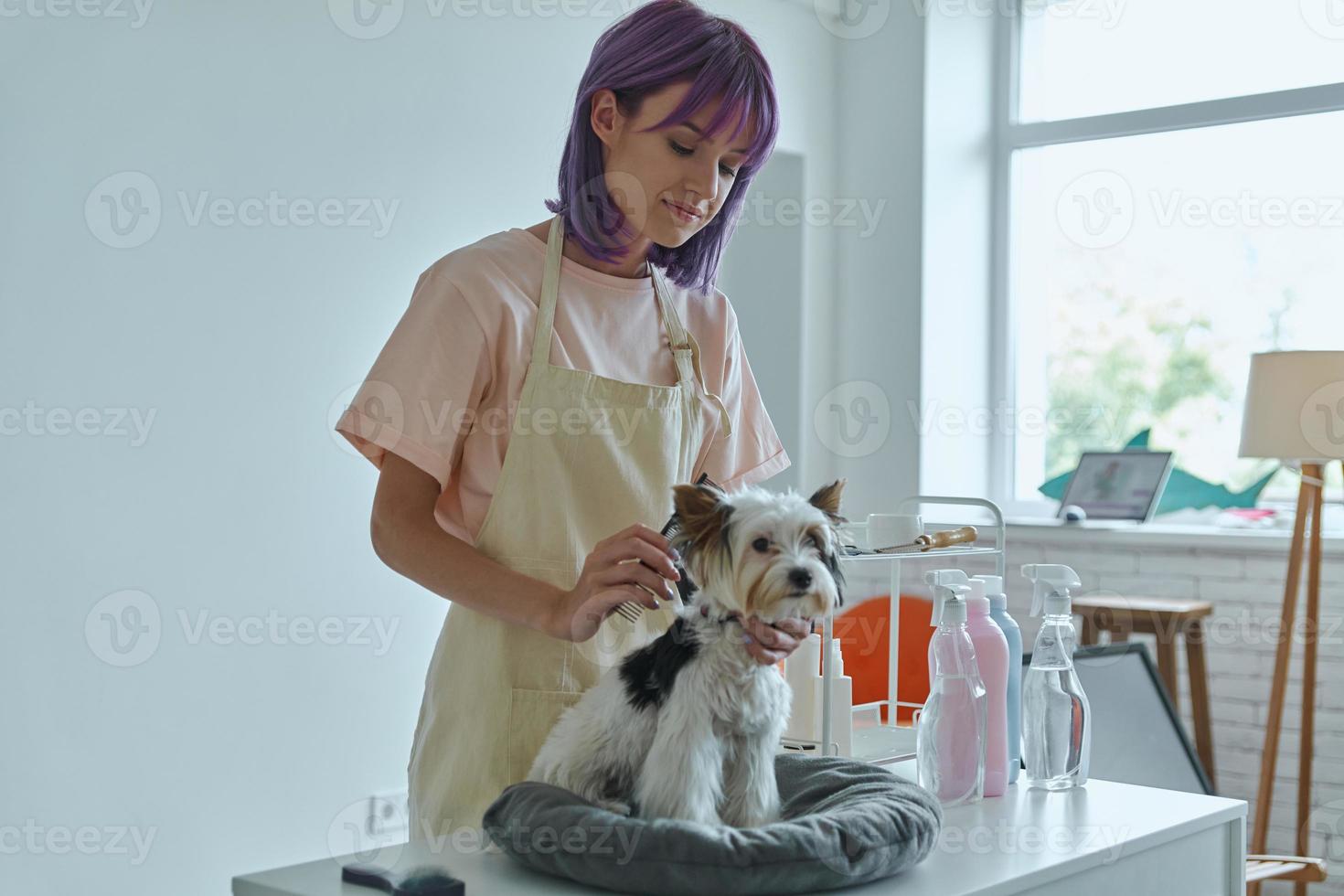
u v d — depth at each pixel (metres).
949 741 1.62
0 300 2.68
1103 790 1.73
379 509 1.46
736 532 1.23
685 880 1.13
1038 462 4.86
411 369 1.44
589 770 1.29
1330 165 4.27
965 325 4.78
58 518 2.78
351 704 3.33
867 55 4.72
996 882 1.27
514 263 1.54
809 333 4.70
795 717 1.90
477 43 3.57
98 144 2.83
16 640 2.72
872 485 4.70
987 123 4.88
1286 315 4.35
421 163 3.44
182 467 2.98
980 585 1.76
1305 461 3.58
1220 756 4.11
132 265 2.89
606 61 1.47
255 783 3.13
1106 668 3.05
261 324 3.12
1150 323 4.63
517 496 1.50
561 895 1.20
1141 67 4.62
